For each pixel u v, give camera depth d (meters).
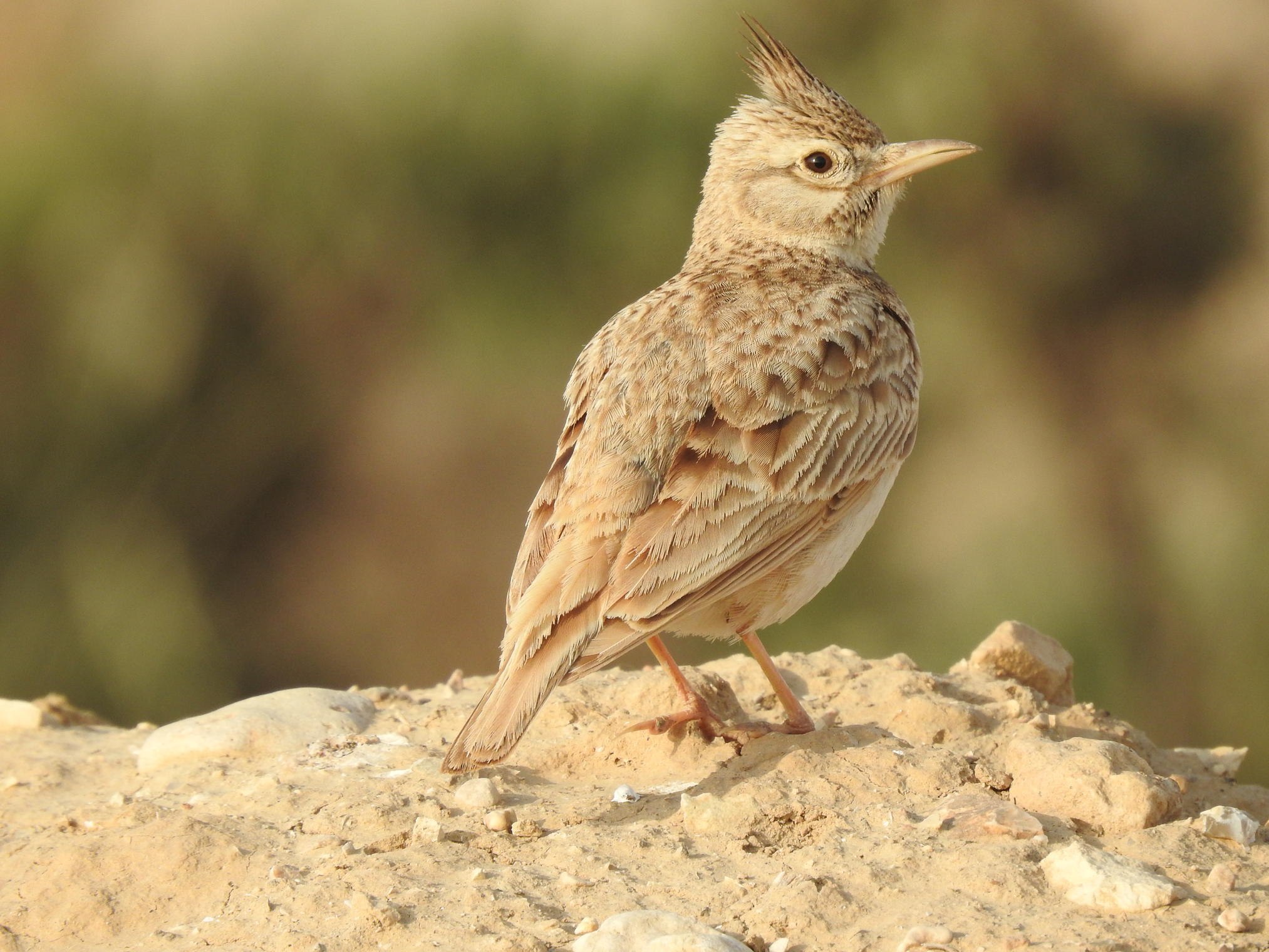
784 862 7.54
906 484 21.91
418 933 6.96
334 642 24.97
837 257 9.94
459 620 25.38
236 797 8.59
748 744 8.84
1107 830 7.88
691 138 20.73
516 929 6.98
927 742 8.97
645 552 7.96
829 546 8.72
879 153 9.93
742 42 20.69
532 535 8.55
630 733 8.96
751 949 6.79
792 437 8.47
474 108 20.84
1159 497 23.25
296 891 7.36
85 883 7.55
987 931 6.72
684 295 9.17
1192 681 22.59
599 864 7.58
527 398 23.81
